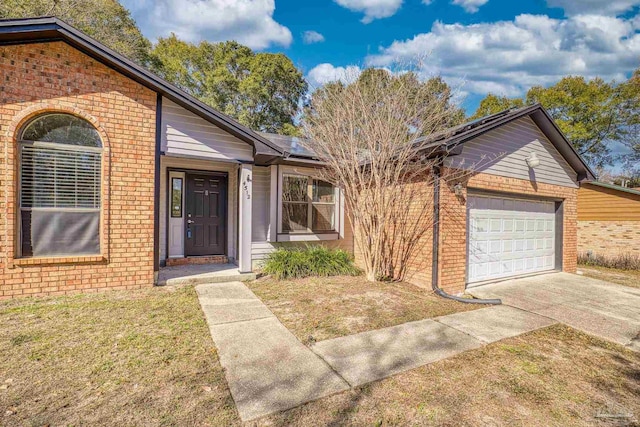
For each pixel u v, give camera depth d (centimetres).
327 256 749
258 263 787
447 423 234
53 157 498
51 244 497
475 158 684
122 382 268
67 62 503
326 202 848
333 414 237
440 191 627
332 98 726
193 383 271
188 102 582
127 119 546
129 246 548
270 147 661
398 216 714
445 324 443
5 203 464
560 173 886
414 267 673
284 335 383
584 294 666
